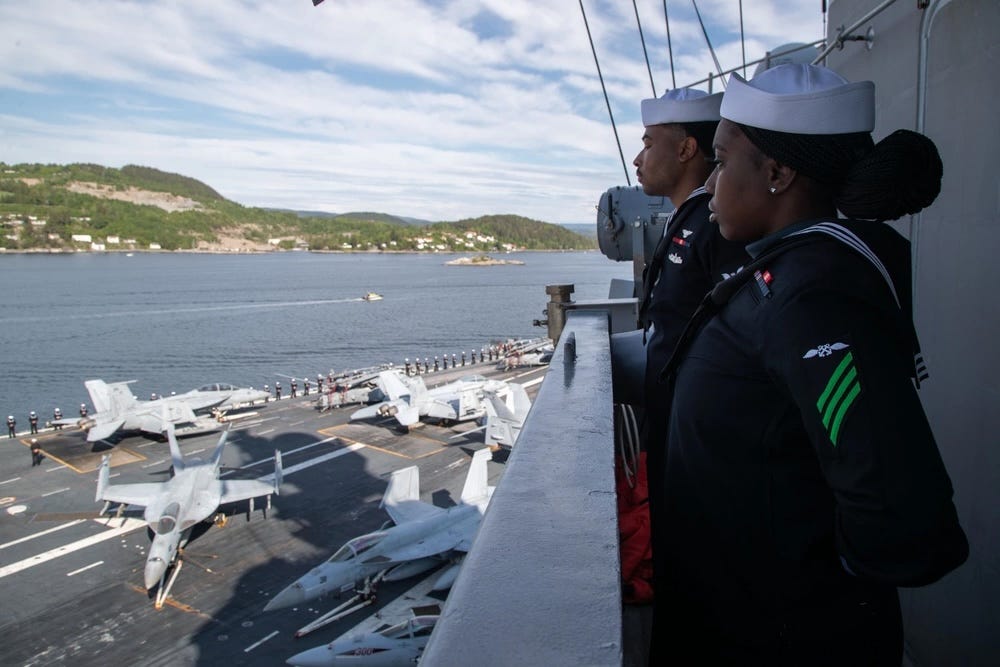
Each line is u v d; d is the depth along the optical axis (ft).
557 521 3.60
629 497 9.16
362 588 70.08
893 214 4.51
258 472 107.55
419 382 135.13
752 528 4.32
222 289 465.88
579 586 2.92
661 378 5.40
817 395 3.66
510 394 129.90
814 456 4.21
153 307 367.04
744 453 4.28
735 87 4.94
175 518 77.77
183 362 232.73
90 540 81.71
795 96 4.53
